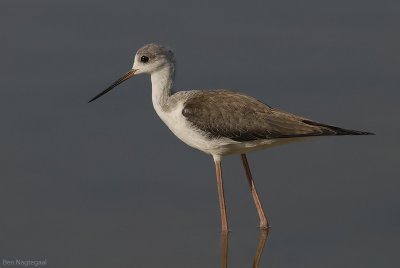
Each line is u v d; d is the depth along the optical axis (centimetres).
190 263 1290
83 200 1466
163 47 1479
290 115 1390
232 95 1425
